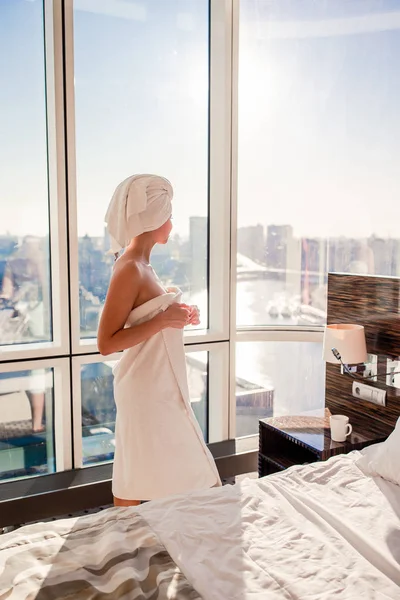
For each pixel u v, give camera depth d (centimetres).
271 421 294
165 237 229
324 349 273
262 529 164
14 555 147
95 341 309
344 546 153
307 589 133
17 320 301
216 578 139
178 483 214
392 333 267
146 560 145
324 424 288
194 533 159
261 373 360
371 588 134
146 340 213
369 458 207
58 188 287
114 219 219
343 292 293
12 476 305
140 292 214
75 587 133
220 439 348
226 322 340
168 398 215
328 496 186
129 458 214
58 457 311
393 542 157
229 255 336
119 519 169
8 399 301
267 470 298
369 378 280
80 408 306
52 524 167
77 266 296
